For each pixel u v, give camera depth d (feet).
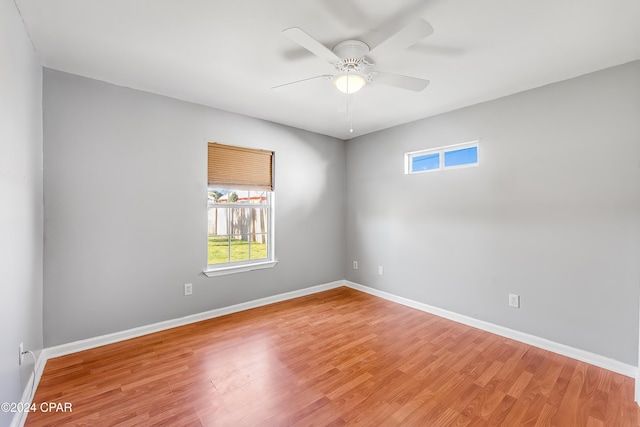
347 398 6.09
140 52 6.80
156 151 9.23
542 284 8.35
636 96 6.95
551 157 8.19
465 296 10.09
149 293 9.14
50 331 7.59
